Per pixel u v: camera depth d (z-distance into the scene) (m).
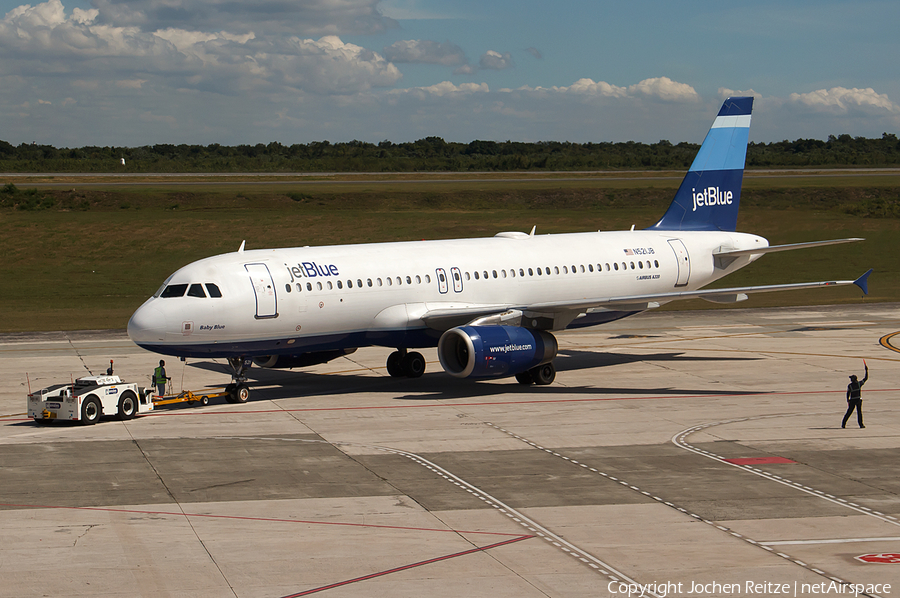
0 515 34.09
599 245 72.75
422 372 67.44
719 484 38.34
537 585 27.39
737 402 56.69
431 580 27.77
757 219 180.50
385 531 32.31
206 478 39.41
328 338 60.31
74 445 45.66
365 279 60.66
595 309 71.25
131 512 34.50
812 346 80.56
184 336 54.50
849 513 34.38
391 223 169.25
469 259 66.00
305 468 41.09
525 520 33.56
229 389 57.59
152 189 193.25
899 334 87.56
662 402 56.91
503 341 58.47
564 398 58.47
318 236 159.38
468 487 37.97
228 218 166.88
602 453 43.81
